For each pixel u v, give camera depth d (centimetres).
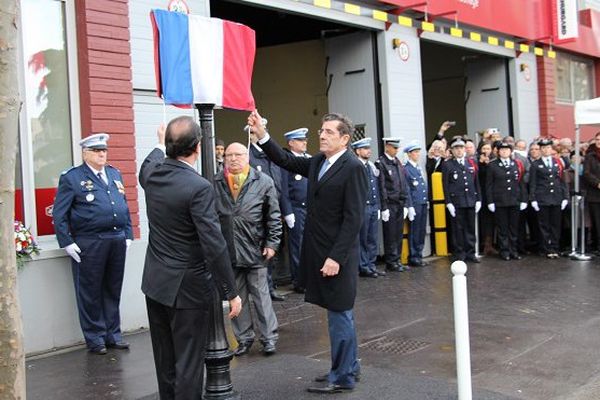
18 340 293
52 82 677
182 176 396
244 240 586
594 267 1024
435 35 1194
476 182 1105
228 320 684
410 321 707
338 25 1128
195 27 442
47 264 639
